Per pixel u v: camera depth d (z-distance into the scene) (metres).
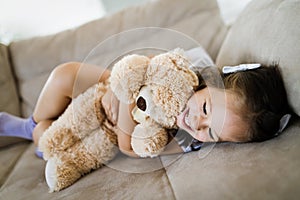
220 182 0.61
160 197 0.67
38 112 1.08
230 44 1.04
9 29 1.74
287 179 0.55
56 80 1.00
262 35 0.84
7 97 1.29
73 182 0.86
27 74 1.34
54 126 0.96
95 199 0.73
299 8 0.75
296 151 0.61
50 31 1.82
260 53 0.83
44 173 0.96
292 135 0.69
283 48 0.74
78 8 1.80
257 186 0.56
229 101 0.77
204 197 0.59
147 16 1.30
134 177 0.81
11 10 1.73
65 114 0.97
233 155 0.71
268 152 0.65
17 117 1.20
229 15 1.66
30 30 1.79
